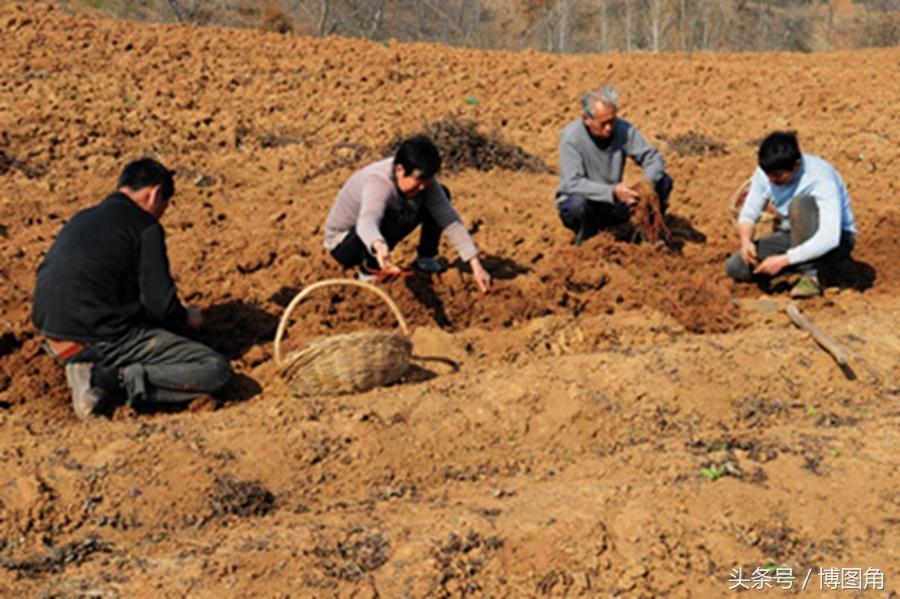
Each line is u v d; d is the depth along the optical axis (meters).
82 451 4.23
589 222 6.64
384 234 5.56
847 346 5.41
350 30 25.73
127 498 3.98
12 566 3.58
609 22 31.31
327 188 7.55
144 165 4.73
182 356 4.69
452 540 3.69
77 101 8.51
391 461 4.36
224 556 3.61
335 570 3.56
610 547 3.72
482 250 6.70
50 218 6.55
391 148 8.31
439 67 11.04
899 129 9.94
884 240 6.93
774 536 3.85
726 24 29.44
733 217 7.08
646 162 6.46
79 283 4.54
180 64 9.95
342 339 4.71
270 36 11.35
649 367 5.08
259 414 4.60
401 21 29.47
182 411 4.79
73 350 4.61
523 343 5.52
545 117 9.65
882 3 32.19
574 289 6.17
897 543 3.79
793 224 5.87
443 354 5.34
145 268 4.61
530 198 7.75
